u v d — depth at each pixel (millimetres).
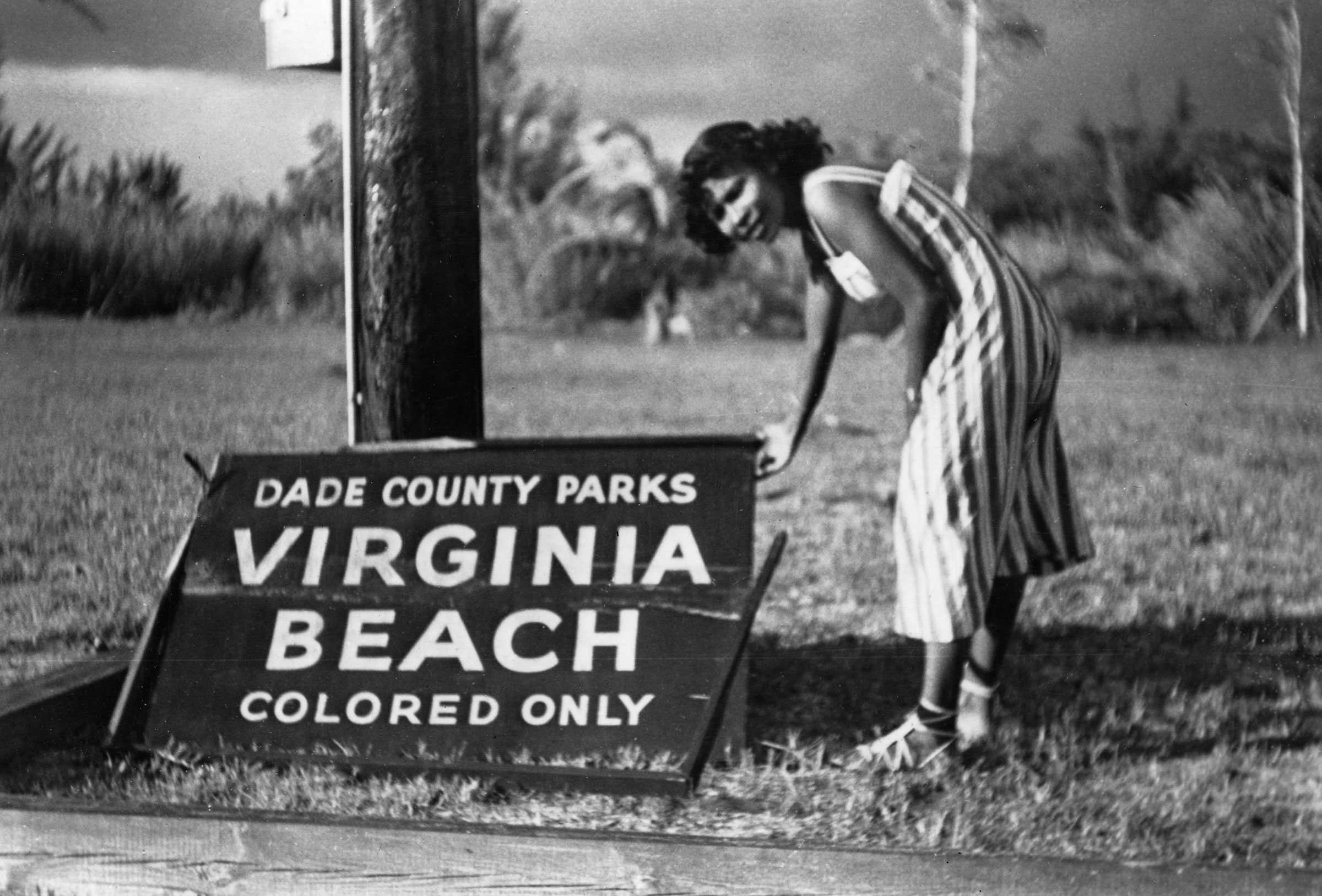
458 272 4703
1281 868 2988
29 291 11766
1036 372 3725
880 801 3625
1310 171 12562
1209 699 4348
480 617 3939
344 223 4734
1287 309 12422
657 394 10062
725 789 3760
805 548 6176
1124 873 3023
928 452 3686
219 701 3912
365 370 4730
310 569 4066
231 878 3340
